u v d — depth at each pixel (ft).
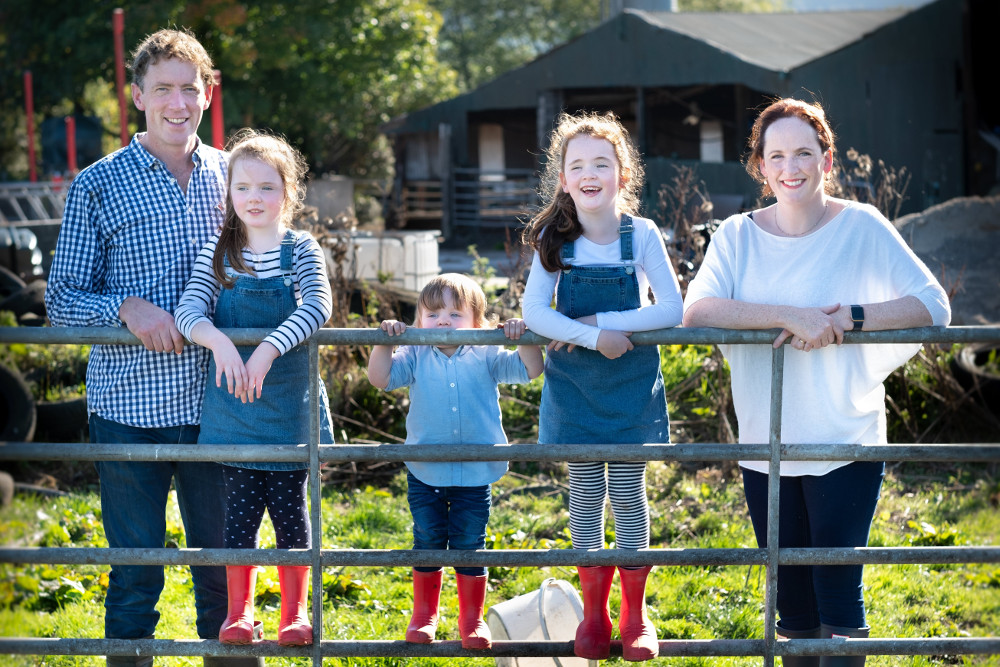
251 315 10.44
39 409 23.56
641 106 69.26
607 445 9.96
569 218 10.50
